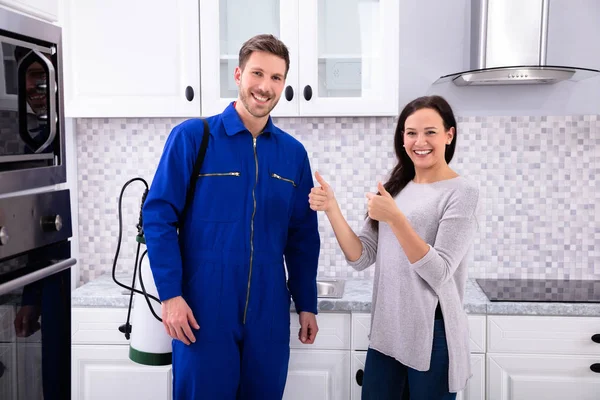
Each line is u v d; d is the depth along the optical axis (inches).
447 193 65.1
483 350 82.5
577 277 100.0
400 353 65.0
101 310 86.0
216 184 67.9
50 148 53.4
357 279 101.5
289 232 78.2
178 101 91.0
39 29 50.8
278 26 91.0
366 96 90.7
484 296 86.9
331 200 72.1
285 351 72.2
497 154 99.8
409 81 100.9
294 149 74.1
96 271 105.6
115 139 103.4
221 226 67.9
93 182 104.3
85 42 91.0
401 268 65.4
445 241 63.4
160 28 90.2
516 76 87.7
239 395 71.6
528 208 100.0
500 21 89.7
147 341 71.1
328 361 84.2
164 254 65.4
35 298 51.0
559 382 81.9
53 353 54.0
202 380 67.6
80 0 90.4
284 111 90.7
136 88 91.1
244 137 69.8
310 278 77.4
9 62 46.4
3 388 46.8
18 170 47.9
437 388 64.0
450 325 63.5
